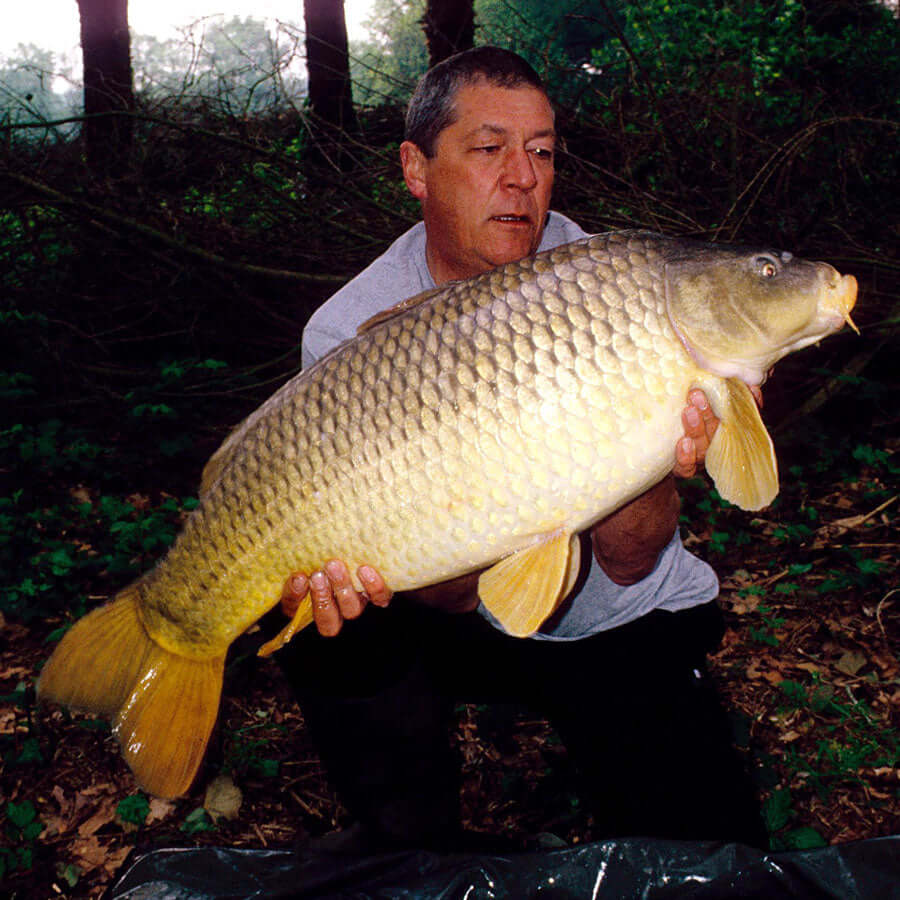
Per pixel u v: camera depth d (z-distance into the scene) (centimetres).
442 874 192
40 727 336
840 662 362
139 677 187
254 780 314
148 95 759
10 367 641
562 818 279
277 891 192
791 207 607
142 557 455
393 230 644
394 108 899
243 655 365
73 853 287
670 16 1021
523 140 208
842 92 717
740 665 366
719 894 183
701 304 157
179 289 653
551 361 156
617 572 206
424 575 165
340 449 164
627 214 614
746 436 162
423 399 160
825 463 527
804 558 447
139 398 593
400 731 211
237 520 172
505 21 1061
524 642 221
